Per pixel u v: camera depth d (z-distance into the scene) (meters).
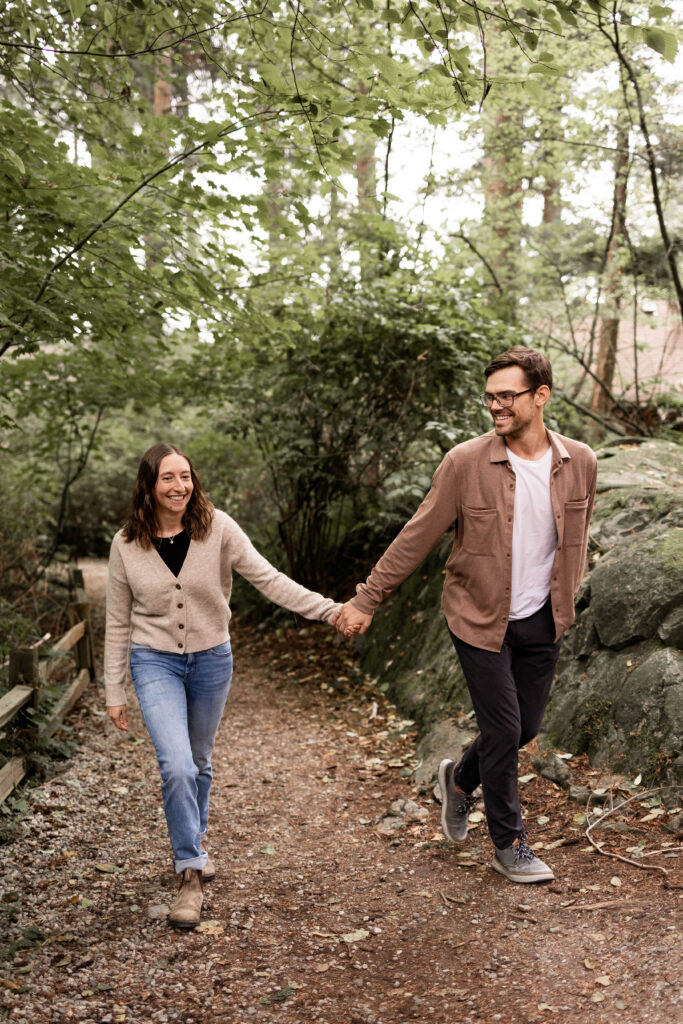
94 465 13.52
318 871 3.44
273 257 6.09
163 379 7.71
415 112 3.62
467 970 2.51
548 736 4.11
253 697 6.57
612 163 8.14
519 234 9.90
